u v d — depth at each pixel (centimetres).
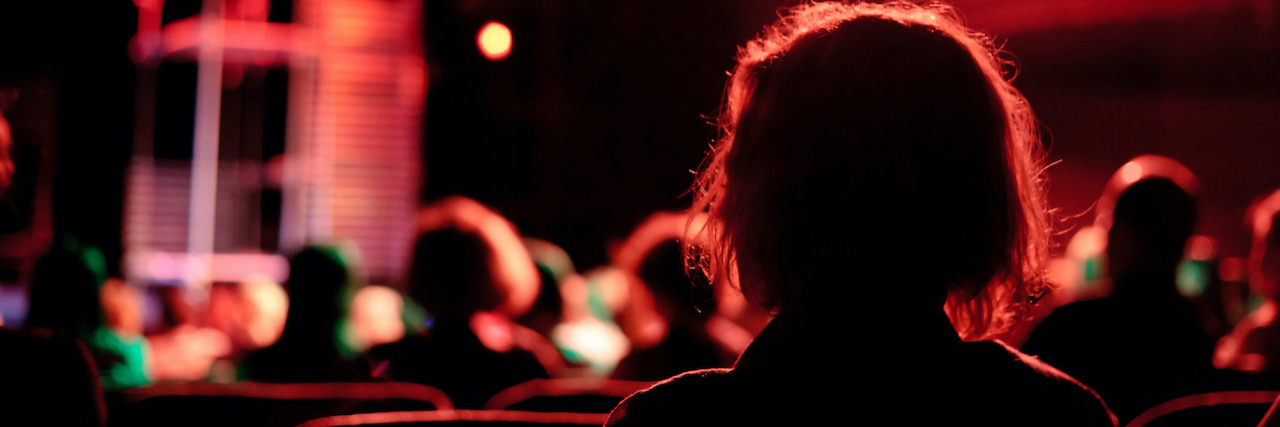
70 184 597
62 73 599
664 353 239
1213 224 733
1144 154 738
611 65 682
